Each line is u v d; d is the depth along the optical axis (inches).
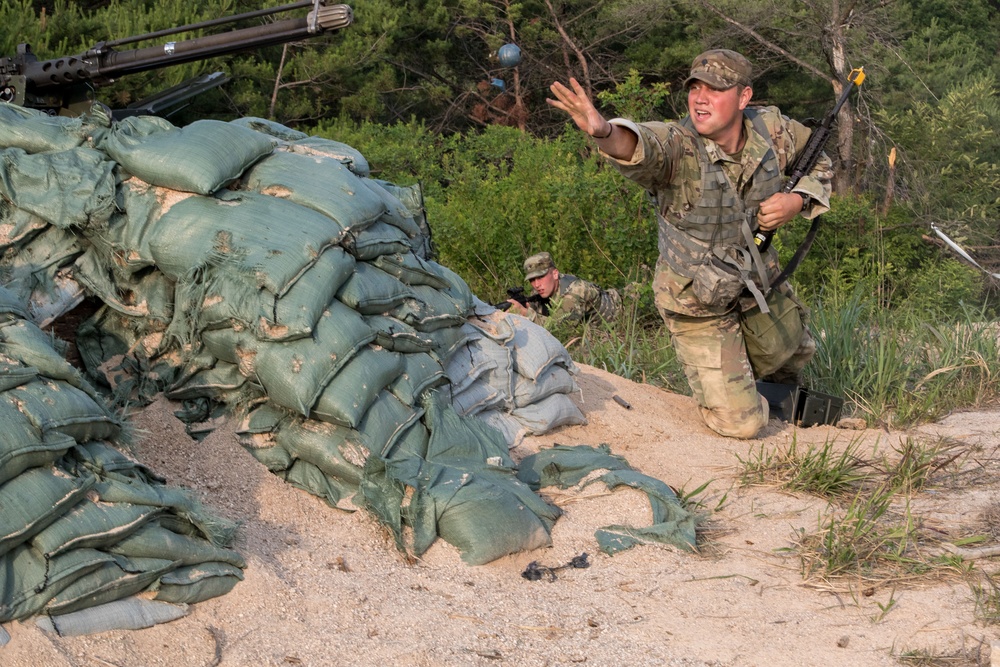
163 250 154.7
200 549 125.4
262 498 150.2
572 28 862.5
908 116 608.1
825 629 133.6
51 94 206.1
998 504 180.5
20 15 433.4
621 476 172.4
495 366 193.8
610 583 145.4
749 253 204.5
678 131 194.2
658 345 294.8
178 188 156.6
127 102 455.5
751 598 142.4
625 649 125.8
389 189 192.1
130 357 163.3
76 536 114.7
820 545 159.6
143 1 536.4
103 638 112.3
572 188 356.5
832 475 187.5
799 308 224.2
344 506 152.6
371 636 123.7
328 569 137.8
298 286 151.3
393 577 139.6
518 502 154.1
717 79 189.6
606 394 233.0
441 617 130.0
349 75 711.7
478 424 171.3
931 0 916.6
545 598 139.6
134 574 118.3
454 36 871.7
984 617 136.0
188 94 219.1
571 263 355.9
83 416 123.7
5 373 119.5
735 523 171.6
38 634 108.1
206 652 115.5
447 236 362.3
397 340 163.3
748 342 224.2
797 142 202.8
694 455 207.9
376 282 163.6
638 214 352.5
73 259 160.4
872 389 261.4
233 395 159.5
